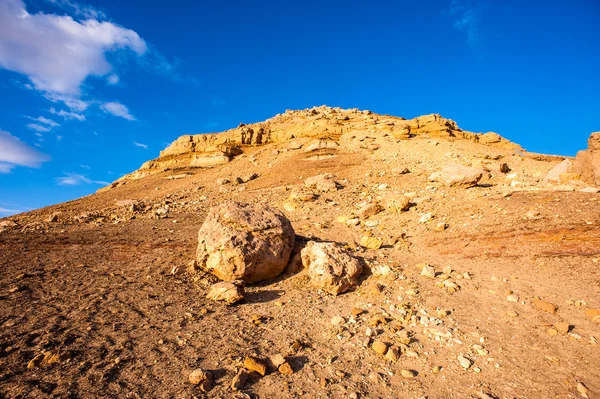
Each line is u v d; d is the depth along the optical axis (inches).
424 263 399.9
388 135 1846.7
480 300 293.1
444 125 1881.2
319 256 359.6
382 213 669.3
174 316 279.3
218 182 1358.3
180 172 1925.4
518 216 486.0
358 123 2106.3
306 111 2775.6
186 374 192.1
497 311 270.2
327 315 282.4
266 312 293.4
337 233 580.1
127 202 1135.0
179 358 209.6
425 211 625.9
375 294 322.7
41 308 281.3
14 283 336.8
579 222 417.1
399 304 296.0
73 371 191.2
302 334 247.3
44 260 427.8
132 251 489.4
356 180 1090.7
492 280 329.1
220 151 2074.3
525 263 356.2
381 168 1226.6
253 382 187.9
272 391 180.5
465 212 566.9
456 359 211.6
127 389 176.6
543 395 175.9
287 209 818.8
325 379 189.9
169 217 797.2
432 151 1454.2
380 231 576.7
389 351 216.1
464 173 759.7
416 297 307.7
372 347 226.1
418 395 179.8
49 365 196.9
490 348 220.4
